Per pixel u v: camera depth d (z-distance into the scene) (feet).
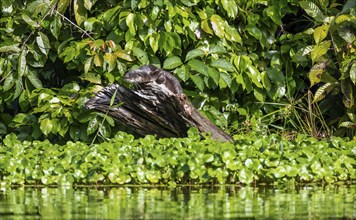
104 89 42.01
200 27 46.24
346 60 45.27
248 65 46.68
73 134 45.73
